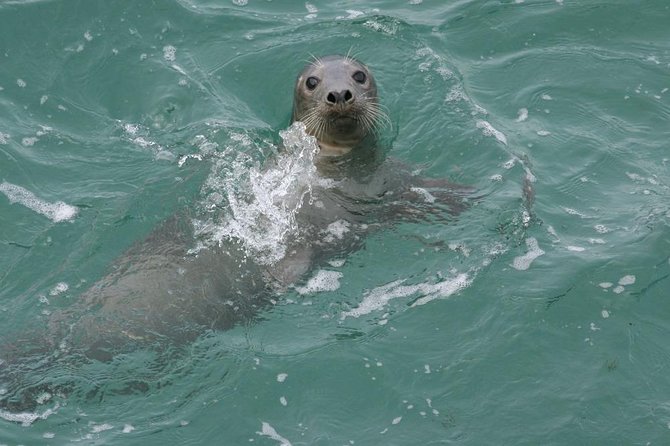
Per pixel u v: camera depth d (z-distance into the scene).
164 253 16.67
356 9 24.53
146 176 19.08
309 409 13.92
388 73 22.08
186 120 21.11
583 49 22.78
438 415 13.72
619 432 13.28
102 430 13.69
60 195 18.53
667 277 15.84
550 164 18.92
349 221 17.45
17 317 15.59
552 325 14.95
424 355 14.62
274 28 23.77
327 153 19.05
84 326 15.25
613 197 18.02
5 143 19.75
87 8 23.56
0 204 18.19
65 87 21.73
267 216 17.50
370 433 13.54
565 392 13.89
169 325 15.29
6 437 13.52
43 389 14.23
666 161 19.08
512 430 13.42
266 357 14.70
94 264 16.80
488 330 14.95
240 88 22.14
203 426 13.73
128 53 22.75
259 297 15.86
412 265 16.36
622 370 14.19
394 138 20.02
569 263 16.14
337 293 15.90
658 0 24.20
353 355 14.66
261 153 19.75
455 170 18.86
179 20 23.72
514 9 24.16
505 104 20.97
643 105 20.88
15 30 22.84
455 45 23.05
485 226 17.11
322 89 18.78
